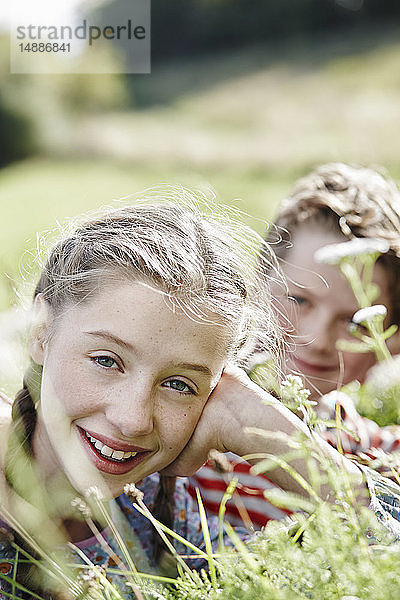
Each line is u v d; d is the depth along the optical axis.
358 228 1.76
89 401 0.94
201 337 0.95
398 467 0.96
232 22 26.08
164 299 0.94
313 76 20.48
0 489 0.96
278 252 1.75
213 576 0.75
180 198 1.31
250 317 1.12
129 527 1.16
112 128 18.03
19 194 9.86
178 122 18.94
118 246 0.99
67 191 9.94
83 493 0.96
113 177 12.09
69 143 16.31
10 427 1.02
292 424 1.05
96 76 20.50
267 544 0.75
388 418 1.47
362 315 1.12
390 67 19.56
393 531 0.91
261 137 15.54
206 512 1.27
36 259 1.21
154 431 0.95
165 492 1.17
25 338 1.12
